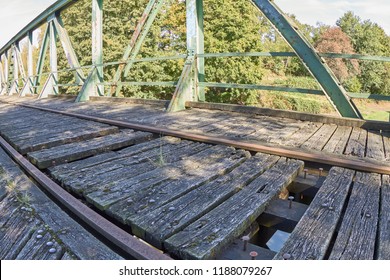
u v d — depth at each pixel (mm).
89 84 7141
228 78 16688
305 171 2094
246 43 16719
